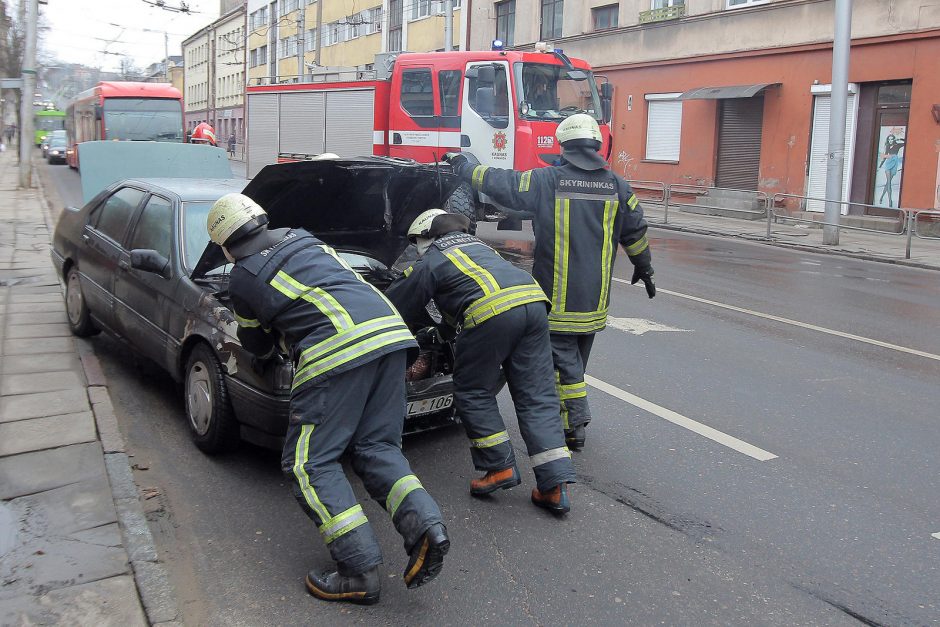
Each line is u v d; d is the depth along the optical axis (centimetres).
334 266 377
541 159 1280
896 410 611
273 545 396
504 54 1291
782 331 855
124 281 597
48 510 402
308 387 355
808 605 358
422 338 487
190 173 1034
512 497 460
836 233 1583
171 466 478
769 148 2056
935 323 916
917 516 442
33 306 813
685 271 1235
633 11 2408
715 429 563
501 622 340
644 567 386
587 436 547
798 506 451
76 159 3028
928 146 1736
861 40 1830
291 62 5131
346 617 340
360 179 507
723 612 351
